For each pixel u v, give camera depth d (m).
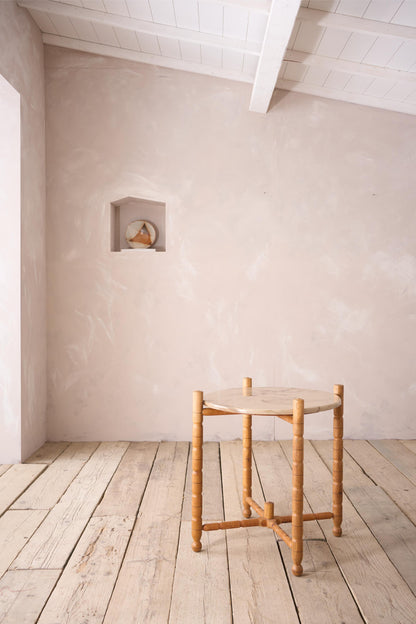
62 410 4.12
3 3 3.26
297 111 4.14
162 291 4.13
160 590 1.97
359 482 3.18
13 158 3.56
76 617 1.80
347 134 4.14
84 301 4.11
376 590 1.97
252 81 4.07
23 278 3.60
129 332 4.12
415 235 4.16
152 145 4.14
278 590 1.98
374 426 4.18
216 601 1.90
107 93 4.13
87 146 4.12
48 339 4.11
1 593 1.95
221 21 3.28
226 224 4.14
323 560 2.21
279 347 4.14
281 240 4.14
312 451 3.83
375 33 3.05
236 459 3.62
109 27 3.72
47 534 2.45
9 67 3.35
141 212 4.36
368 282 4.16
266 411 2.13
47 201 4.11
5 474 3.30
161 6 3.26
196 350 4.13
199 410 2.30
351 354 4.16
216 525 2.32
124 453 3.78
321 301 4.14
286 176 4.14
